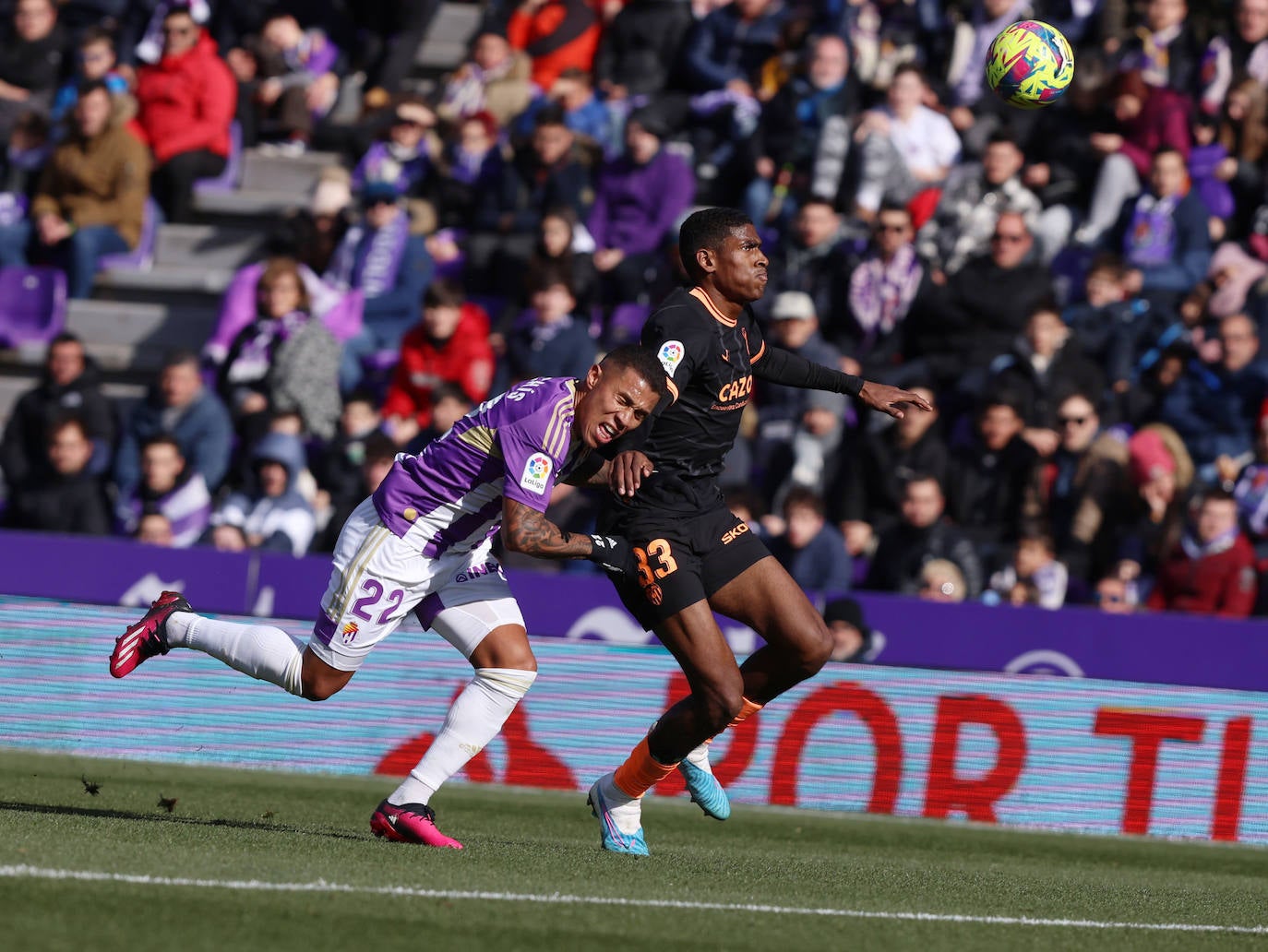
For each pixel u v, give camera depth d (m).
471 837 19.72
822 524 31.53
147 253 45.78
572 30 45.75
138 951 10.80
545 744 26.80
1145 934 15.05
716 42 44.34
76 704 26.92
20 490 36.66
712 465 17.72
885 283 36.19
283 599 28.91
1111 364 35.44
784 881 17.27
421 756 26.73
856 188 38.97
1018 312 35.44
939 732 26.48
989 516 32.72
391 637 26.88
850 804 26.48
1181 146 38.19
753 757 26.66
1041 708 26.42
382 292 40.00
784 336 35.06
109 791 22.23
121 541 29.16
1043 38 22.61
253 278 40.88
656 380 16.38
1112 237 38.12
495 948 11.84
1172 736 26.30
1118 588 31.42
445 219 42.75
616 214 39.97
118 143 44.62
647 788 18.42
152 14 49.41
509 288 40.31
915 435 32.91
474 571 17.58
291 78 47.84
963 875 19.64
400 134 43.12
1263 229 37.44
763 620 17.77
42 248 44.78
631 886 15.66
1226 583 31.55
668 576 17.30
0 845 14.98
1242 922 16.56
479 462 16.59
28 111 46.94
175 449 35.09
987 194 37.53
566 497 33.47
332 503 35.28
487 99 44.78
